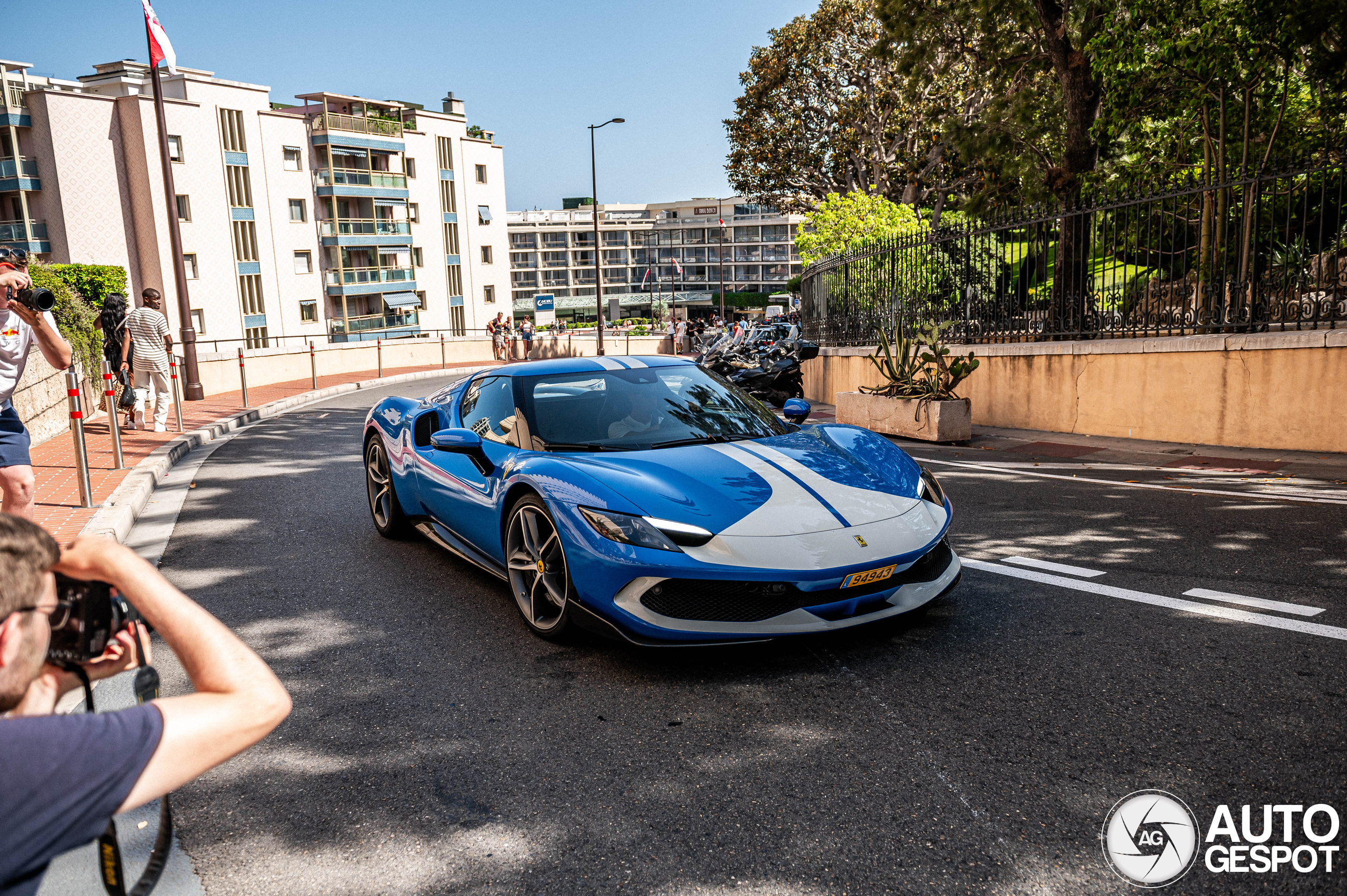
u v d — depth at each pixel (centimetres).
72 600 118
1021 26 1389
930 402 898
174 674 353
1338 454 701
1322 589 393
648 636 327
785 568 317
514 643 376
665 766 267
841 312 1440
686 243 13650
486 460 435
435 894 211
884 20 1546
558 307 13412
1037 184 1417
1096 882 204
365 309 5484
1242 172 795
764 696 312
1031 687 309
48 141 3906
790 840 226
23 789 96
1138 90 1059
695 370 498
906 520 352
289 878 219
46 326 394
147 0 1529
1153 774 249
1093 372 891
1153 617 370
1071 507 578
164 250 4206
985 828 228
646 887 210
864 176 3569
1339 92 944
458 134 5994
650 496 343
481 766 272
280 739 296
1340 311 786
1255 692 295
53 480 743
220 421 1248
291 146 4894
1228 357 770
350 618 416
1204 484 632
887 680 320
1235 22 901
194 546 568
